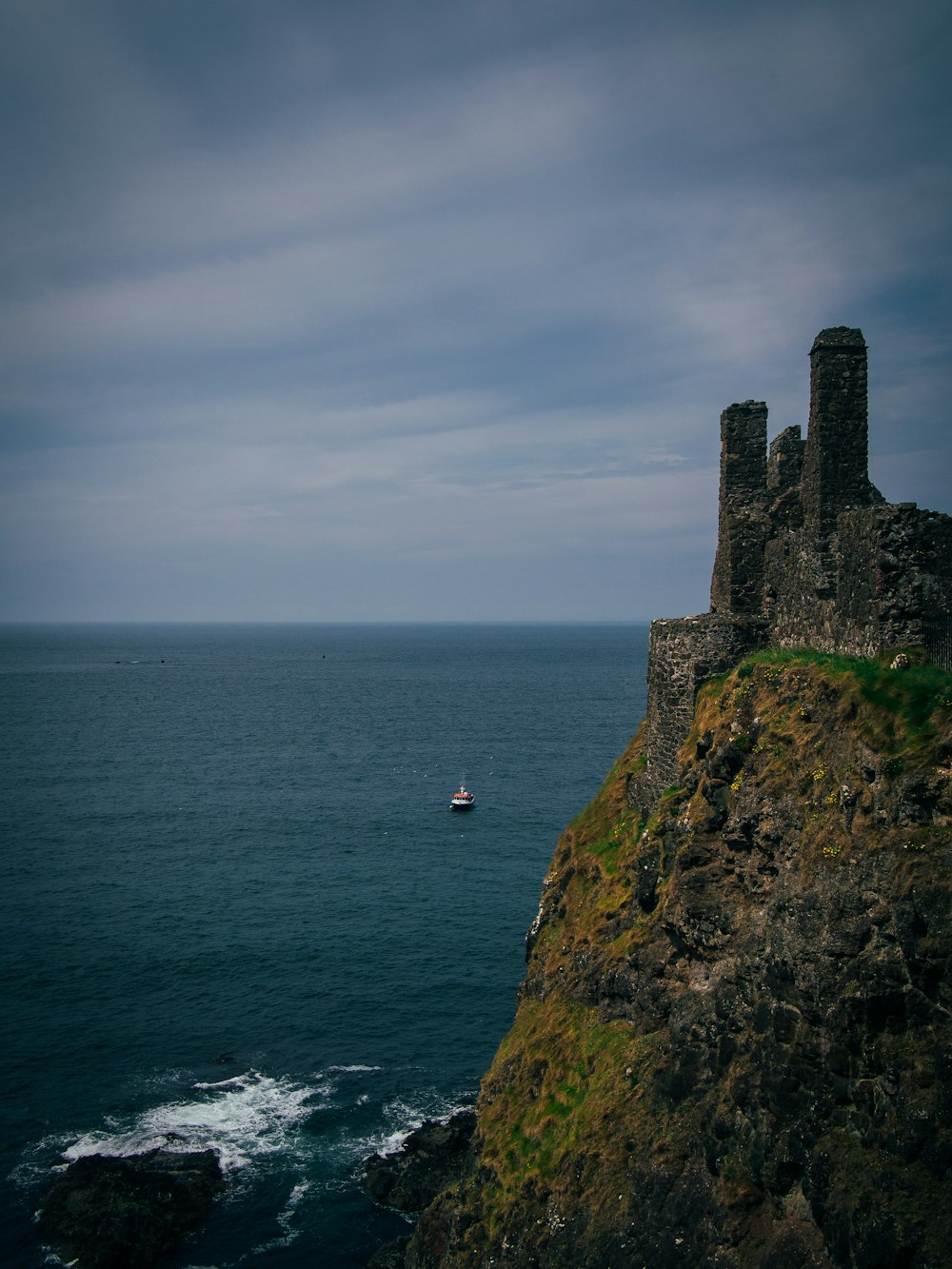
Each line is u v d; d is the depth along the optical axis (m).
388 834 86.75
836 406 23.05
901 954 15.02
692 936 20.34
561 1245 20.23
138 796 103.31
